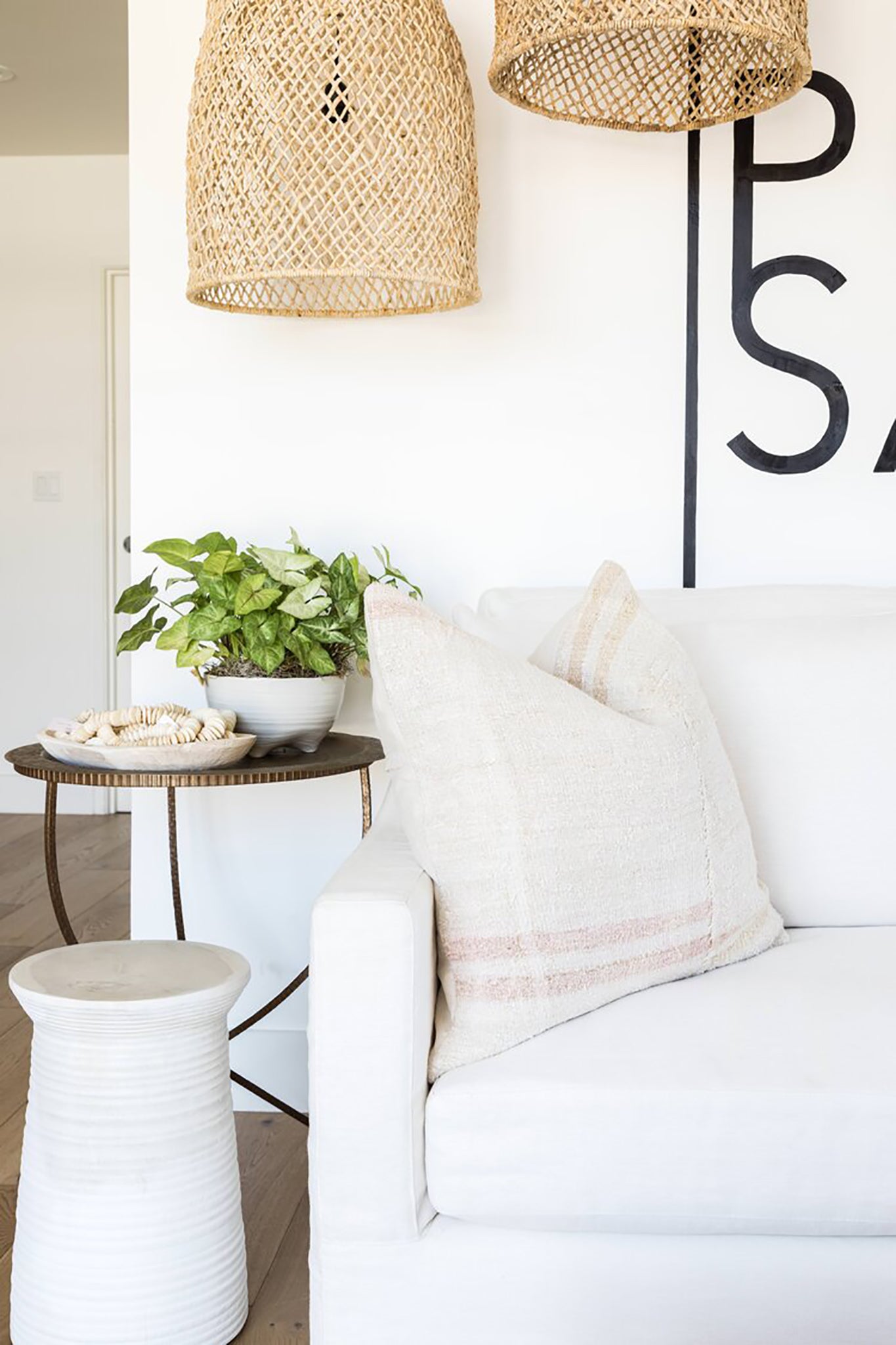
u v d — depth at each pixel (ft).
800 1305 4.25
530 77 7.16
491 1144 4.17
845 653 6.07
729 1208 4.15
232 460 7.80
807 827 5.75
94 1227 4.92
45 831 6.52
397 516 7.79
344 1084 4.19
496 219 7.64
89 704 16.94
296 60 6.27
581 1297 4.26
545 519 7.76
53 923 11.27
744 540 7.72
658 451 7.72
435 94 6.48
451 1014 4.54
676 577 7.76
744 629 6.21
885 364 7.63
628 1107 4.12
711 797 5.04
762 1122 4.10
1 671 16.99
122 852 14.46
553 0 6.08
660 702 5.07
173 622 7.83
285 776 5.96
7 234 16.63
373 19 6.28
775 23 6.05
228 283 6.83
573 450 7.73
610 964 4.60
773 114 7.55
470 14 7.55
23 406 16.76
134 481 7.84
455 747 4.55
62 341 16.67
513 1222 4.22
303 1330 5.29
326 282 7.49
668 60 7.20
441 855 4.53
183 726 5.99
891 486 7.68
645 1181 4.14
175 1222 5.01
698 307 7.60
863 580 7.72
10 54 13.03
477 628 6.40
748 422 7.66
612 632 5.30
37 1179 5.04
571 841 4.52
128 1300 4.91
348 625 6.68
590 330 7.68
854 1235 4.22
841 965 5.01
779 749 5.84
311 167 6.34
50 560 16.87
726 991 4.71
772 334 7.63
